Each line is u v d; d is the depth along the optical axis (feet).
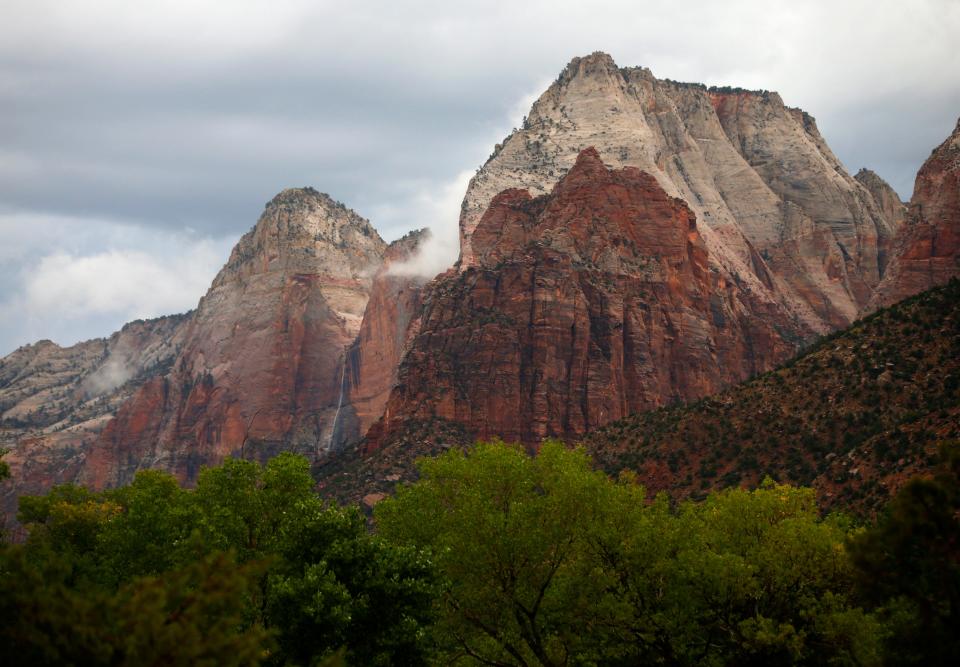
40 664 116.16
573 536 194.80
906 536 147.23
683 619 185.37
